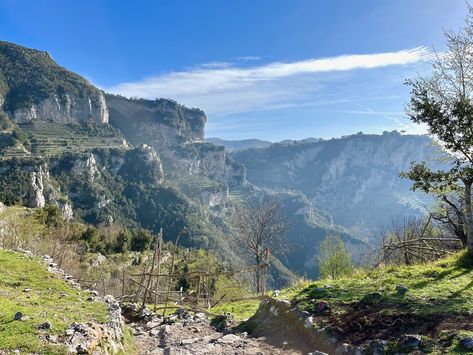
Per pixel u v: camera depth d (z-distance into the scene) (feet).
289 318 32.83
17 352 21.88
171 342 33.86
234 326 37.70
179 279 119.14
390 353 23.79
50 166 542.57
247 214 127.34
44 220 202.49
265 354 28.35
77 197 551.59
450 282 34.47
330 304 32.81
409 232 83.35
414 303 29.73
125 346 30.12
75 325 26.58
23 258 52.95
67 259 130.41
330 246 95.96
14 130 592.60
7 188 423.64
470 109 43.42
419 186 49.88
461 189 51.65
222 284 116.06
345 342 26.78
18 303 32.14
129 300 68.95
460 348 22.36
